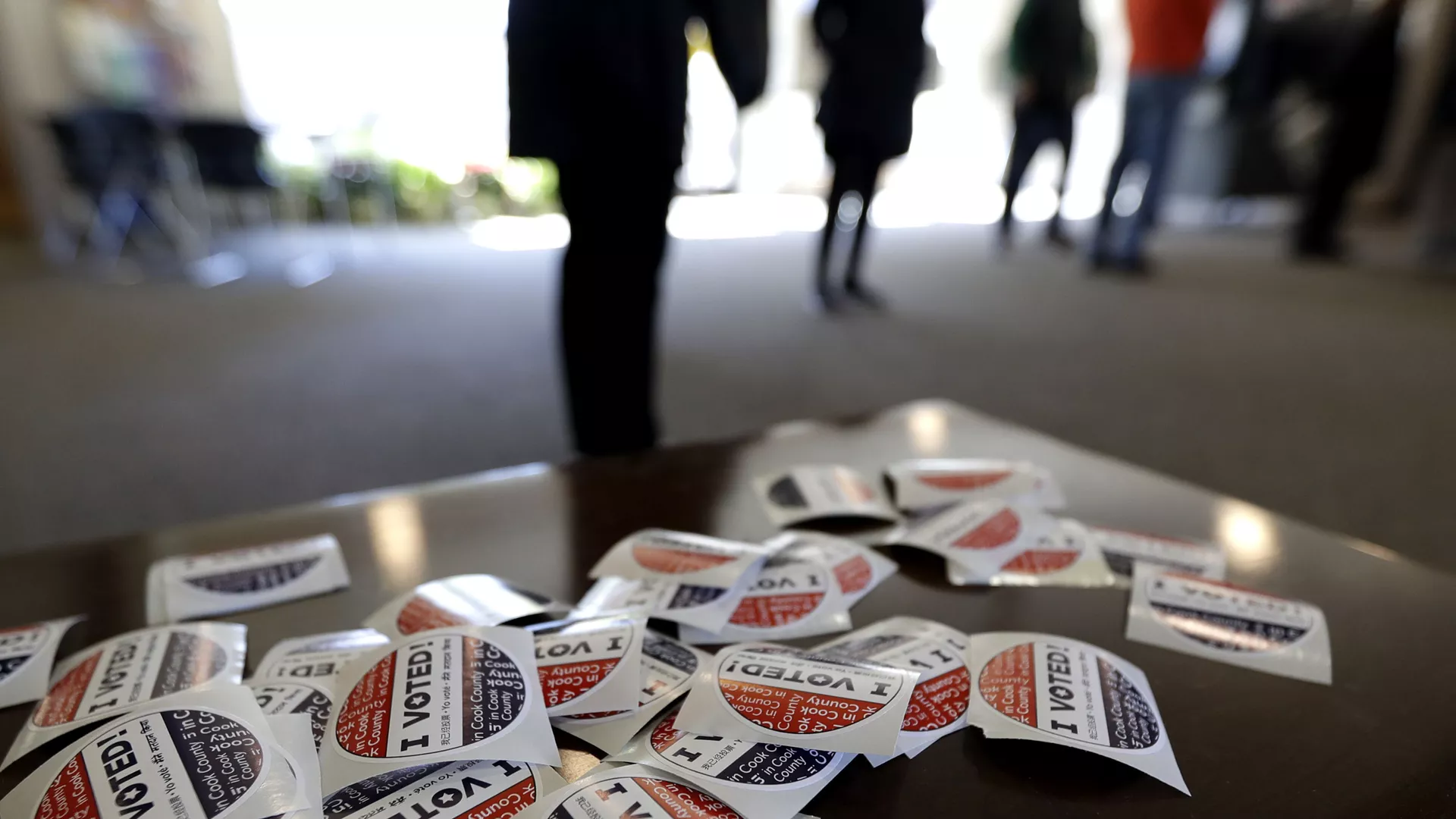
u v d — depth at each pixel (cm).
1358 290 320
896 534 65
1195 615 55
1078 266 378
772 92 645
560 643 48
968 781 40
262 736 40
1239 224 500
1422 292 318
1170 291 320
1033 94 381
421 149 571
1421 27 490
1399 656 52
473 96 570
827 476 76
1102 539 65
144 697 45
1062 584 59
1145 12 320
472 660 44
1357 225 492
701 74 598
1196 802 40
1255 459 163
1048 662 48
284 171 501
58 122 338
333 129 419
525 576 61
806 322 274
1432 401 196
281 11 514
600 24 121
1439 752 44
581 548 66
